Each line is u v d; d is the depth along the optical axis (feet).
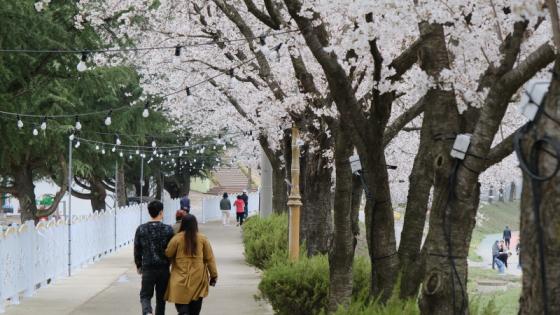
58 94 89.20
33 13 76.64
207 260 48.75
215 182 332.60
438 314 29.09
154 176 198.39
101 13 75.51
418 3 31.73
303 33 33.68
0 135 83.30
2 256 59.67
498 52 33.40
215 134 140.67
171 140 169.78
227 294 70.74
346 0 35.99
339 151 40.78
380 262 36.68
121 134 118.21
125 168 175.32
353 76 46.68
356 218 51.11
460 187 28.19
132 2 73.87
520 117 61.52
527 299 19.06
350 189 41.75
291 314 50.26
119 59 85.76
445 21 30.83
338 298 42.52
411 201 36.42
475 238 207.62
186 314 47.75
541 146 18.71
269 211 116.47
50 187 222.07
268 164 116.26
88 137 111.45
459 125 31.37
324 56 33.71
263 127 85.30
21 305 63.67
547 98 18.75
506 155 28.40
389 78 36.88
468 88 32.94
